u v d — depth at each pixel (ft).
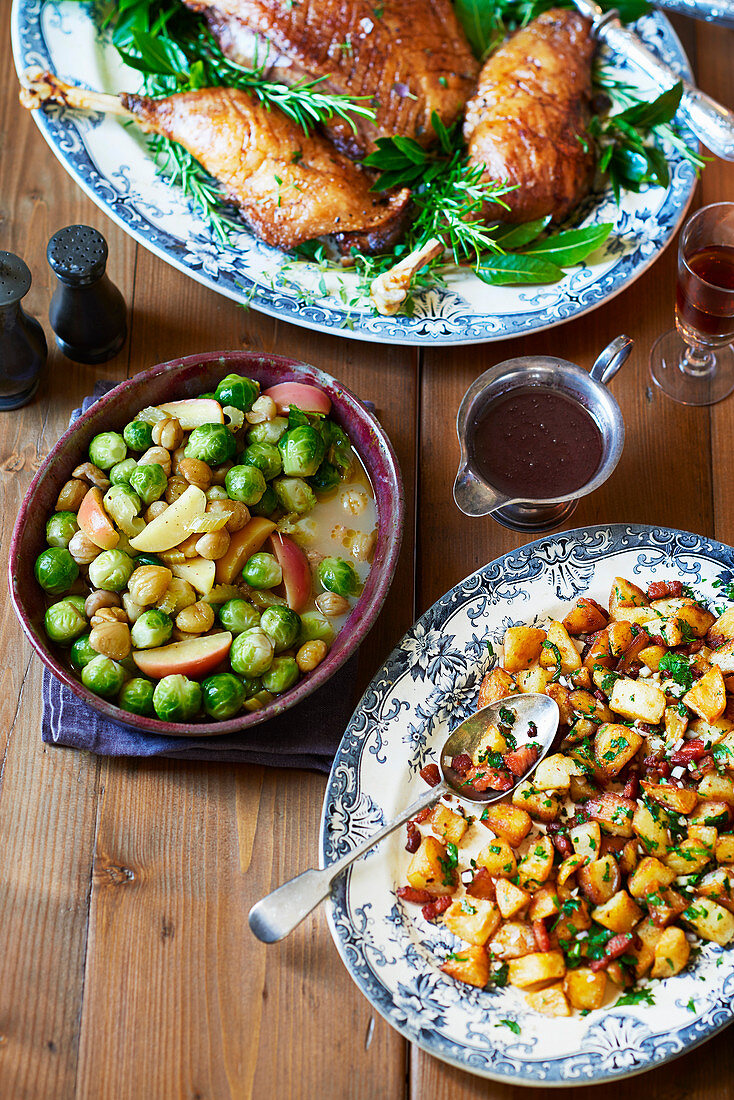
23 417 9.27
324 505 8.66
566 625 8.14
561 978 6.78
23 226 10.00
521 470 8.59
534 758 7.61
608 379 8.95
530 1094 7.06
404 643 7.93
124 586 7.82
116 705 7.66
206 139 9.28
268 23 9.36
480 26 10.11
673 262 10.22
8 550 8.72
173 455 8.28
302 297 9.26
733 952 7.00
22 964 7.30
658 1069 7.14
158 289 9.84
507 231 9.62
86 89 10.13
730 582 8.27
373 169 9.78
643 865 7.07
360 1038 7.18
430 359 9.68
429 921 7.13
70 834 7.73
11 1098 6.93
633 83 10.36
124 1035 7.12
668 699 7.79
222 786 7.93
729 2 10.09
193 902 7.54
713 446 9.46
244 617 7.83
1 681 8.23
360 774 7.52
